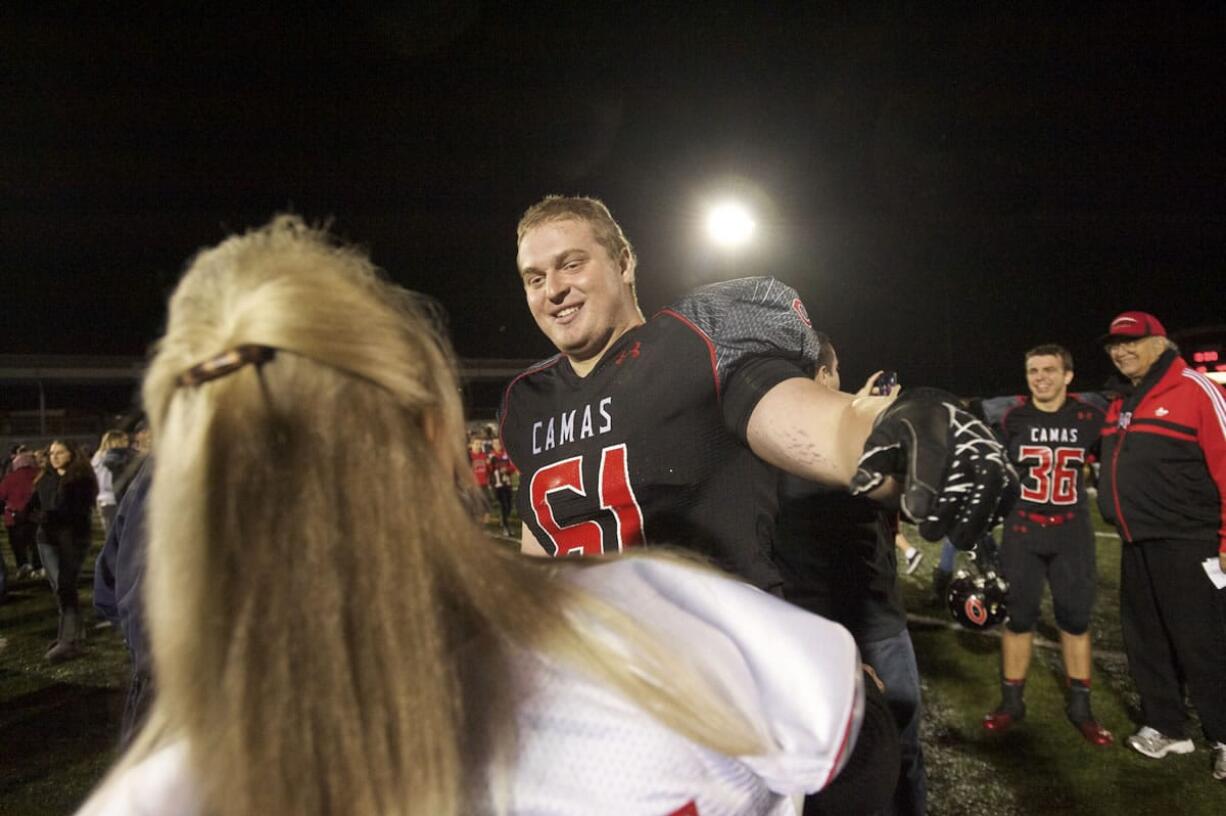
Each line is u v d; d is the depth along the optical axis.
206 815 0.49
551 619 0.56
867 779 0.79
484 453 10.04
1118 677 4.20
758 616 0.62
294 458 0.50
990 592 1.54
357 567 0.49
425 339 0.60
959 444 0.69
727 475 1.48
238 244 0.61
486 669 0.54
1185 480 3.11
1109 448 3.32
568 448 1.62
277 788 0.47
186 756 0.50
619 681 0.54
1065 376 3.52
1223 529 3.01
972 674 4.34
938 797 3.09
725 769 0.57
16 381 24.81
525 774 0.53
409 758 0.48
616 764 0.53
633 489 1.52
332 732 0.47
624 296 1.72
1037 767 3.29
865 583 2.37
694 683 0.55
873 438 0.74
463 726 0.52
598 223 1.70
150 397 0.56
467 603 0.54
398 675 0.49
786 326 1.40
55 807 3.25
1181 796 3.02
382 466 0.51
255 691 0.47
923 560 7.11
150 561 0.54
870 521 2.38
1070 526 3.50
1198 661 3.12
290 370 0.52
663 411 1.47
